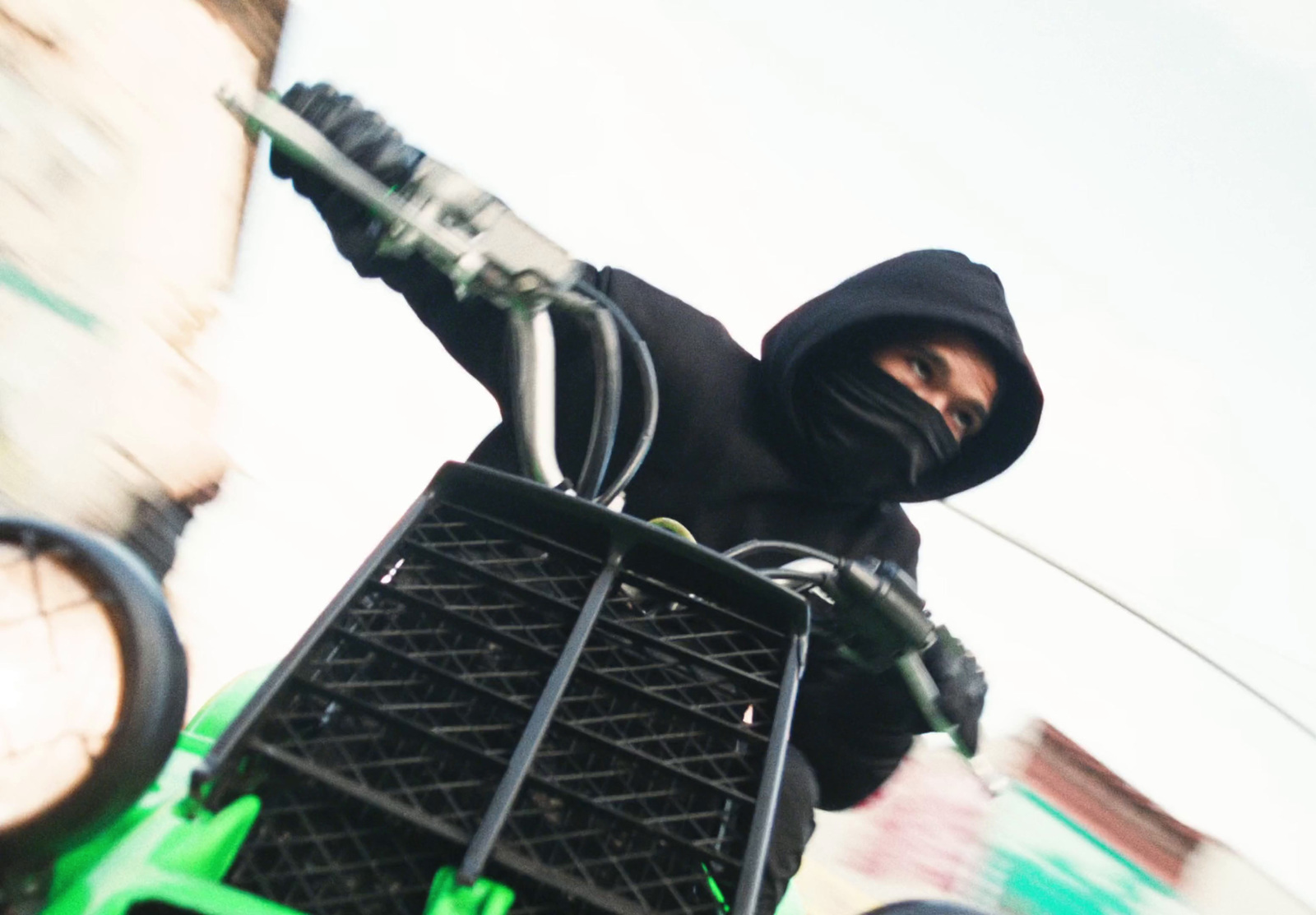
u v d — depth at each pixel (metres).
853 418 1.51
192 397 5.26
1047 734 5.08
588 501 0.87
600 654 0.80
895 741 1.23
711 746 0.77
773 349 1.59
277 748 0.70
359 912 0.68
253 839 0.69
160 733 0.58
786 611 0.84
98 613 0.59
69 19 4.63
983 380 1.60
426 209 0.87
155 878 0.61
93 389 4.86
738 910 0.67
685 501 1.50
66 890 0.60
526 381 0.95
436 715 0.74
